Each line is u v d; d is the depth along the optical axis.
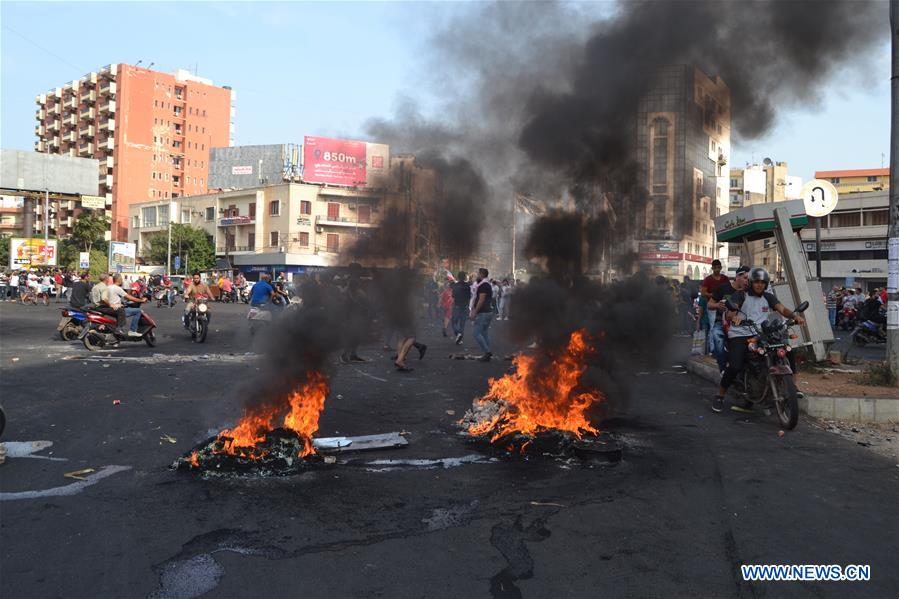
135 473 4.50
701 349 11.01
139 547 3.27
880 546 3.46
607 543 3.43
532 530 3.58
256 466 4.58
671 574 3.09
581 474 4.62
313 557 3.18
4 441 5.33
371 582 2.93
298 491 4.16
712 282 9.92
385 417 6.48
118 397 7.29
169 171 92.56
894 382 7.57
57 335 14.98
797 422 6.36
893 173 7.63
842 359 10.07
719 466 4.89
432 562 3.15
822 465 4.97
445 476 4.53
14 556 3.14
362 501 3.99
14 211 102.69
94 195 53.53
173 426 5.89
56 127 98.38
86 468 4.61
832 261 54.28
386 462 4.87
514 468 4.75
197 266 61.97
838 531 3.65
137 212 75.38
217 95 96.81
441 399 7.50
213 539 3.38
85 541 3.33
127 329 12.89
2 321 19.22
